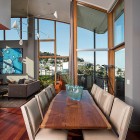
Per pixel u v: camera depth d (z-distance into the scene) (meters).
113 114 2.61
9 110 5.57
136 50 3.81
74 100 3.53
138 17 3.81
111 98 2.95
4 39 10.83
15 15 10.20
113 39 5.94
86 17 6.45
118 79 5.45
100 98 3.68
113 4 5.29
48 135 2.42
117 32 5.45
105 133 2.45
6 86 9.62
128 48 4.03
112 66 5.99
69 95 3.68
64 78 9.66
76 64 6.23
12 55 10.81
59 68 10.73
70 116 2.44
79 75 6.28
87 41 6.36
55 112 2.64
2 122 4.38
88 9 6.45
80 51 6.29
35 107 2.63
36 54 10.80
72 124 2.12
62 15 9.37
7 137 3.47
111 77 6.02
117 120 2.41
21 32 10.73
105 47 6.19
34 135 2.40
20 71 10.78
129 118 2.19
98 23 6.34
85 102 3.35
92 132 2.48
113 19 5.93
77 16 6.44
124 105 2.34
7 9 5.67
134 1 3.81
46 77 10.77
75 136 3.39
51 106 3.02
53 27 10.74
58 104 3.17
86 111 2.70
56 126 2.08
